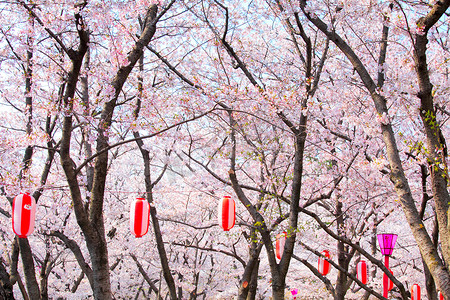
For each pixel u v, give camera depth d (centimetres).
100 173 507
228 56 889
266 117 743
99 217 501
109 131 544
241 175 1124
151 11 609
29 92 680
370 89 533
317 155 876
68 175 462
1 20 661
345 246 868
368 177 784
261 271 1412
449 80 568
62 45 438
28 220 491
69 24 565
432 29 615
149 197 811
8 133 658
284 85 811
